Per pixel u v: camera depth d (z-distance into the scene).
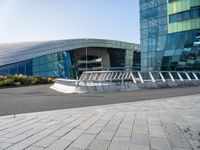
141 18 41.09
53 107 10.27
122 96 14.49
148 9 39.75
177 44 34.62
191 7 32.81
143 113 8.27
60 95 15.77
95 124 6.62
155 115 7.86
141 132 5.68
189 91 17.62
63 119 7.42
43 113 8.62
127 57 69.00
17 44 53.88
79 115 8.06
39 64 45.53
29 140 5.15
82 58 62.88
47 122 7.01
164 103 10.88
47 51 47.94
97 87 17.55
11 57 43.56
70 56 55.59
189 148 4.52
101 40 62.28
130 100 12.41
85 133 5.66
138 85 19.91
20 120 7.37
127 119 7.24
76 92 17.05
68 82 19.53
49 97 14.54
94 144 4.79
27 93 18.16
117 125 6.45
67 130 5.98
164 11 36.88
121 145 4.71
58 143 4.89
